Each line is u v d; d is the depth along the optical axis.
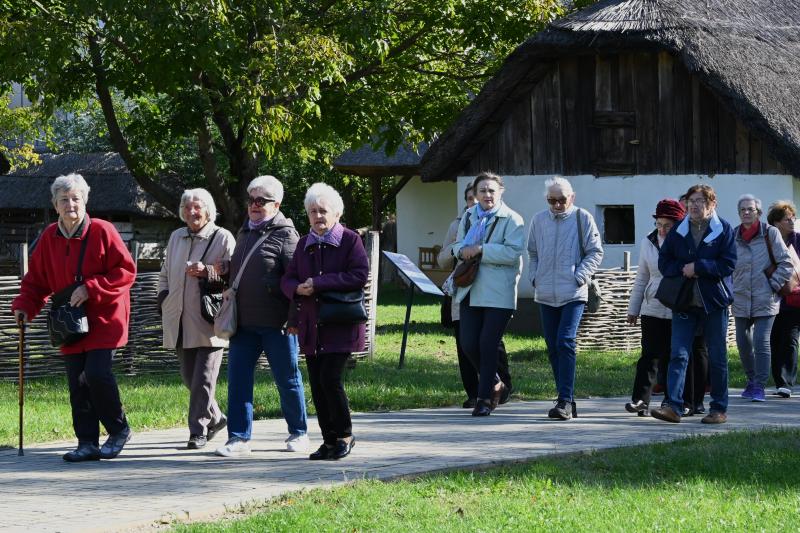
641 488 8.38
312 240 9.58
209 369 10.44
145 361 17.12
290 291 9.57
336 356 9.53
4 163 35.69
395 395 14.20
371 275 18.97
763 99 22.05
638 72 24.02
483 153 25.44
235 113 23.73
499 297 12.23
